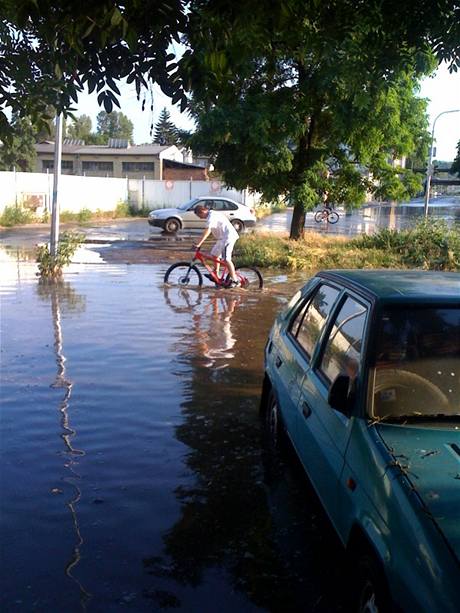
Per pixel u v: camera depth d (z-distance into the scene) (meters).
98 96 4.11
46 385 7.12
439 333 3.77
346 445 3.45
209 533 4.23
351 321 4.17
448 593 2.34
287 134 18.33
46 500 4.63
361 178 20.88
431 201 85.06
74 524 4.31
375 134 18.97
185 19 3.56
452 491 2.81
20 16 3.40
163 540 4.14
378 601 2.82
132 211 42.56
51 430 5.91
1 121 4.69
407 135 20.20
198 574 3.78
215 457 5.41
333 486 3.55
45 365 7.84
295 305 5.78
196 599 3.55
